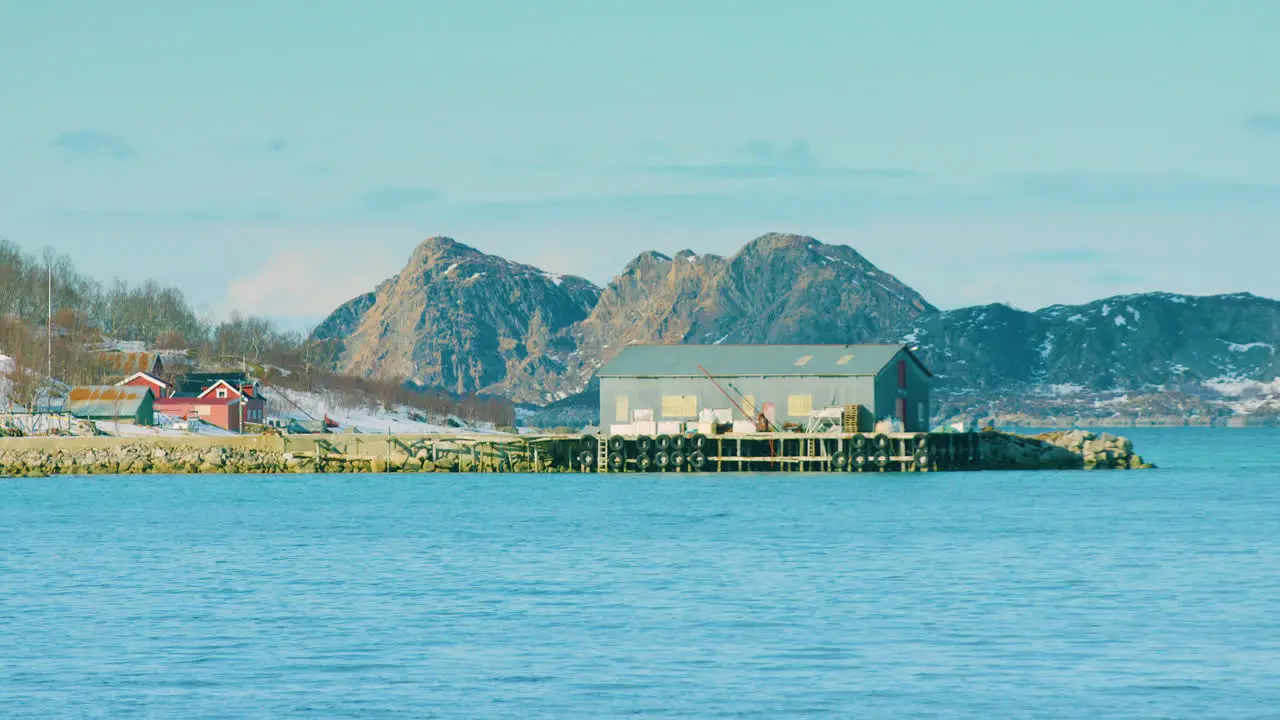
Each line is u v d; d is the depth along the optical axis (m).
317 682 74.25
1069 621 91.38
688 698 70.38
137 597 103.81
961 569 118.81
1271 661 78.19
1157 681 73.31
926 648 82.56
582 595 104.19
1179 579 111.88
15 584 111.31
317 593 105.62
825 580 112.06
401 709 68.44
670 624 91.19
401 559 127.75
